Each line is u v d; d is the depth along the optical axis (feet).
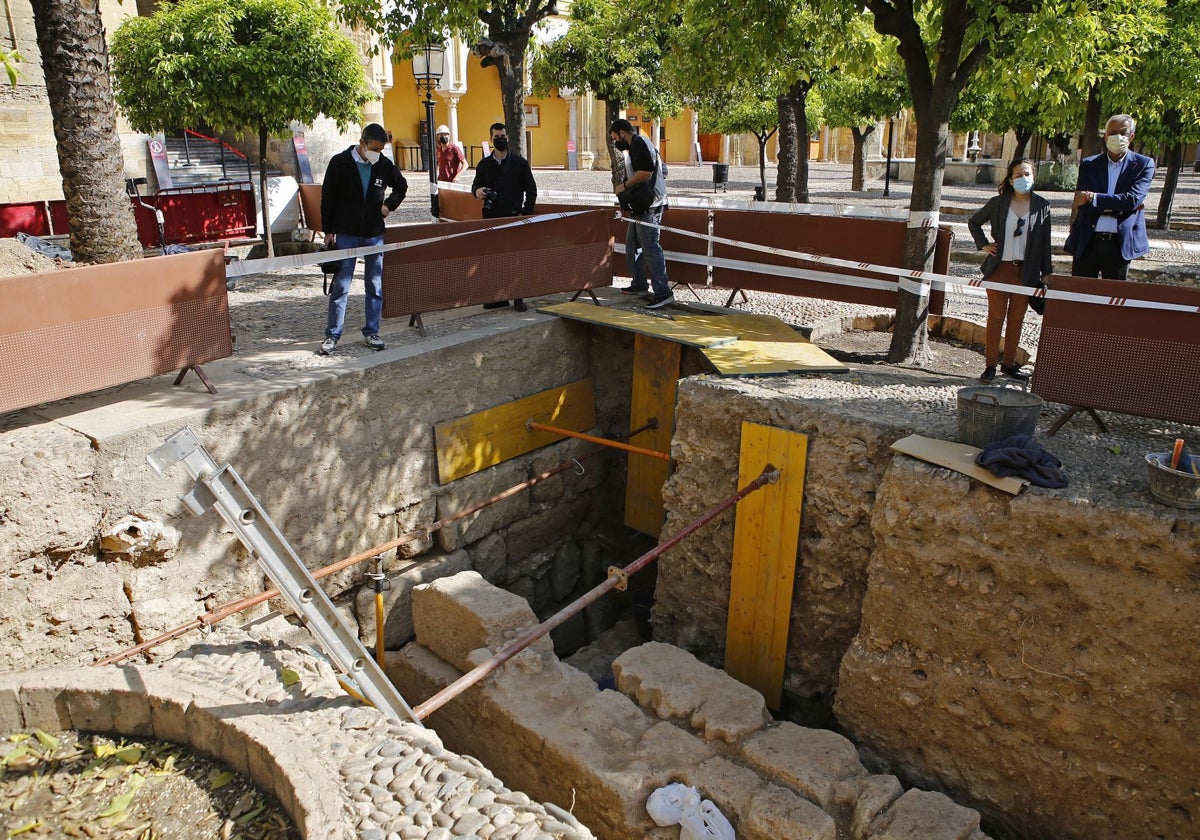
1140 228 20.22
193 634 17.25
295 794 11.38
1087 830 14.66
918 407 18.75
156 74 31.78
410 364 21.38
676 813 13.89
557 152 117.70
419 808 11.34
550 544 26.48
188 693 13.47
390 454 21.29
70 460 15.38
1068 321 16.60
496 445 23.93
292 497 19.25
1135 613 13.69
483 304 25.94
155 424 16.49
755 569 19.65
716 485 20.62
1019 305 21.06
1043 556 14.49
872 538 17.71
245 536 12.13
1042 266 20.44
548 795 15.76
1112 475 15.19
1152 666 13.64
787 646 19.42
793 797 14.11
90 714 13.69
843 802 14.28
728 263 27.61
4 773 12.78
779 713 19.76
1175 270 34.45
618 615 28.02
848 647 18.53
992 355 21.31
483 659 16.99
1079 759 14.57
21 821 11.93
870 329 28.25
